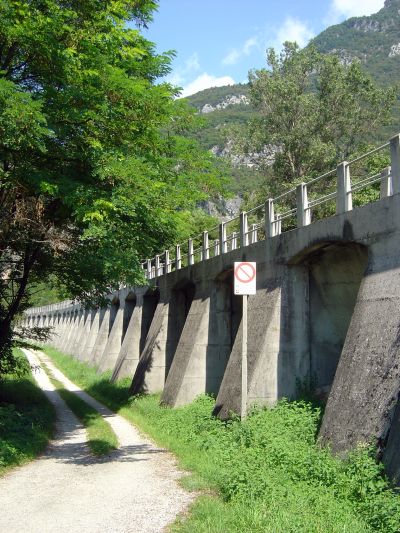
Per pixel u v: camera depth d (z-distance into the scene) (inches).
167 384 892.6
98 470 446.6
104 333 1856.5
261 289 658.8
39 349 880.9
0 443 496.1
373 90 1812.3
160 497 348.2
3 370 856.9
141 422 767.7
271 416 547.5
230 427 551.5
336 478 346.0
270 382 594.2
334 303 602.9
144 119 542.3
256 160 2007.9
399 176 426.0
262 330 613.6
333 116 1815.9
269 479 346.6
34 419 713.6
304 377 605.0
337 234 511.8
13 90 439.8
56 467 464.1
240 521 280.5
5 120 434.0
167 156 661.3
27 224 624.4
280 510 291.9
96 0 541.3
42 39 470.0
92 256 676.1
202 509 304.2
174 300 1092.5
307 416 524.7
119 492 364.5
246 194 2076.8
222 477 366.0
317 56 1849.2
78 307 2549.2
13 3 462.9
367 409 386.3
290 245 602.9
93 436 625.3
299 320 614.2
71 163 560.4
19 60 531.5
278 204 1742.1
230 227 2042.3
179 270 1029.2
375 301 430.0
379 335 406.9
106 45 521.3
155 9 629.9
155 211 575.8
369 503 302.0
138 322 1344.7
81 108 516.7
